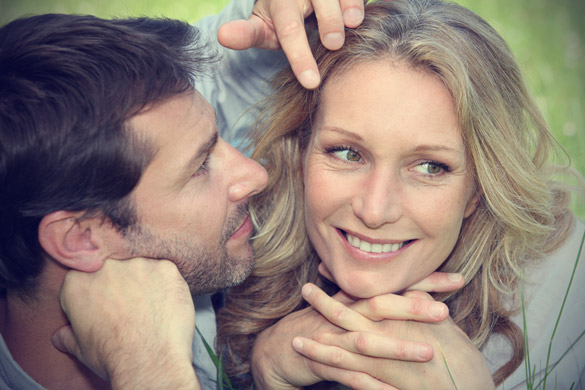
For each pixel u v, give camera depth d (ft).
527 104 6.96
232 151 6.72
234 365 7.61
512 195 6.54
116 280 6.05
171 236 6.26
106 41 5.58
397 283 6.36
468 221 6.95
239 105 8.46
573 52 14.12
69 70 5.42
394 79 5.67
